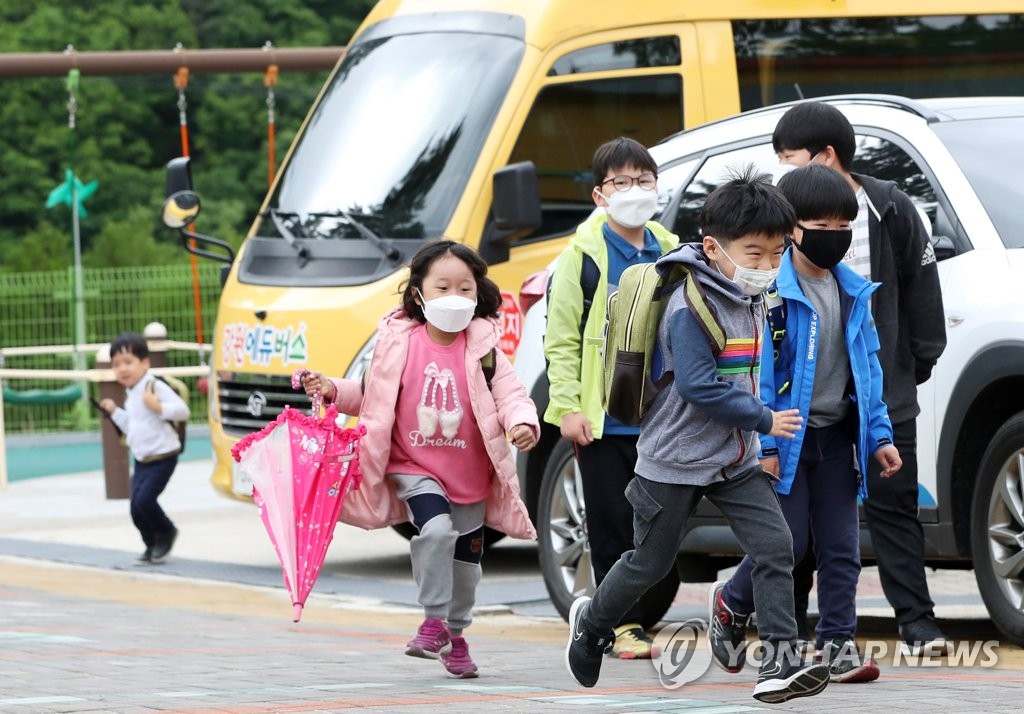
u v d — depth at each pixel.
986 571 16.77
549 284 17.78
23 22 99.50
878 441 14.32
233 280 27.52
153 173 100.06
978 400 16.97
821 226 13.98
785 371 14.20
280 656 17.06
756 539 12.88
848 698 13.50
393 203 26.06
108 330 65.56
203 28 102.38
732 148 19.64
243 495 26.97
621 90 26.86
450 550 14.87
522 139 26.03
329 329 25.53
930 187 17.86
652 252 16.80
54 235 85.38
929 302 15.96
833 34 28.11
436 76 27.06
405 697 13.86
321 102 28.36
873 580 24.30
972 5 28.83
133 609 22.17
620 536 16.92
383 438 14.93
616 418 13.12
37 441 56.06
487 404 15.09
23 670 15.84
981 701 13.23
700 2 27.42
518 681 15.06
